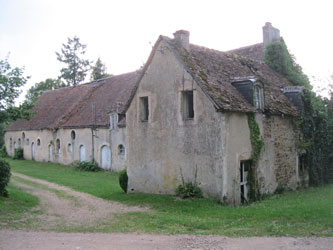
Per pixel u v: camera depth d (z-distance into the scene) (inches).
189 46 665.0
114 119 1050.7
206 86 559.8
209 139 553.3
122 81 1273.4
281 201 566.3
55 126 1302.9
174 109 604.7
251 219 426.3
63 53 2235.5
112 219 462.6
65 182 852.6
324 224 371.6
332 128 858.1
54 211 518.3
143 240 344.2
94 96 1327.5
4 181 566.6
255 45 1047.6
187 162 583.2
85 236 365.1
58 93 1616.6
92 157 1135.6
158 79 633.0
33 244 327.6
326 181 848.3
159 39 629.9
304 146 754.2
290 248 294.8
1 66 632.4
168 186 613.6
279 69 907.4
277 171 676.1
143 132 660.1
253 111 591.2
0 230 384.5
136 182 670.5
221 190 534.0
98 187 776.3
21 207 524.4
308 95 786.8
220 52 765.9
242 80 617.3
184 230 388.2
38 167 1235.2
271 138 662.5
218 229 387.5
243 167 589.6
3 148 1770.4
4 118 639.1
